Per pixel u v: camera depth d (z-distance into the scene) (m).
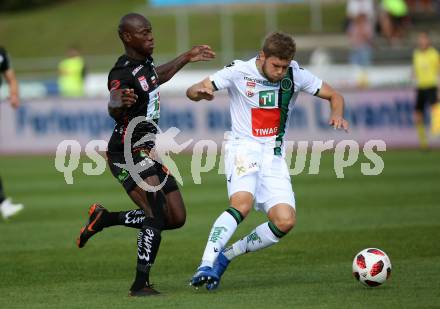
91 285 26.97
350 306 22.80
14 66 120.56
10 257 32.56
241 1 109.69
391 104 75.44
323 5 131.25
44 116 81.38
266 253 31.95
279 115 25.73
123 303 23.80
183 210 25.92
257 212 44.06
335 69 93.56
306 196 48.44
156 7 109.25
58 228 39.78
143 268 24.75
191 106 77.56
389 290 24.83
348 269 28.56
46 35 136.38
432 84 71.06
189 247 33.94
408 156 68.38
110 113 23.86
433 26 110.75
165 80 26.94
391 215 40.56
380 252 25.34
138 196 24.92
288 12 130.75
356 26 105.50
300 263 29.92
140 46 24.72
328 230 36.84
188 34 125.62
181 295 24.75
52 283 27.47
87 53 128.38
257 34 123.88
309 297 24.12
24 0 156.12
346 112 75.50
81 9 149.75
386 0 105.75
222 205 46.06
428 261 29.50
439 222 38.12
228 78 25.47
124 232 38.19
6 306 23.98
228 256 25.86
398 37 105.75
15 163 73.25
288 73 25.56
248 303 23.42
